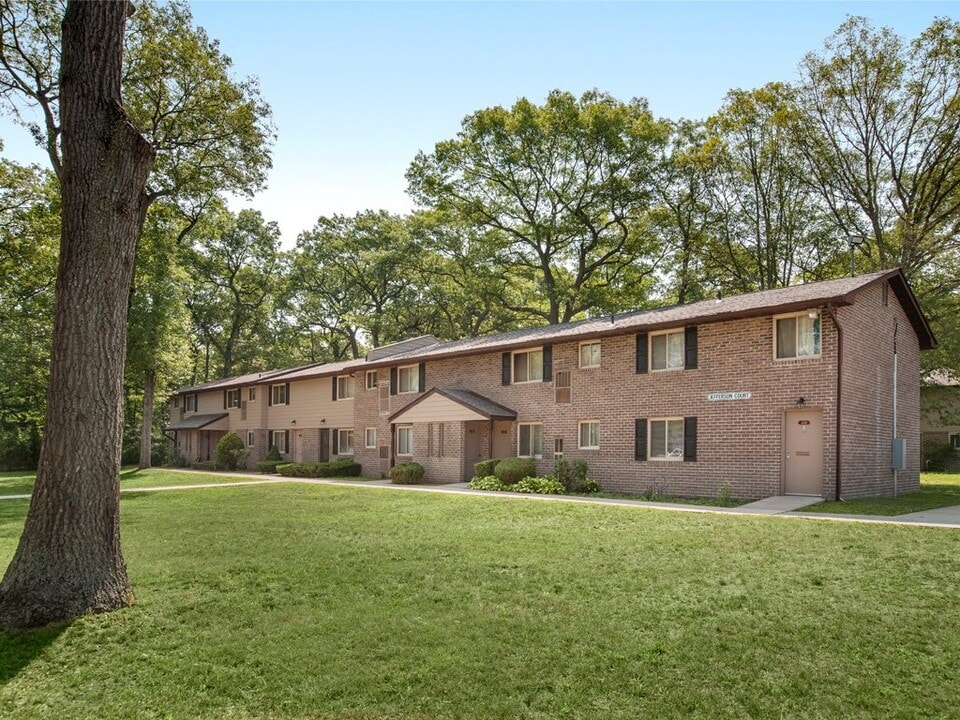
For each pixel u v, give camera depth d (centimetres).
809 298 1672
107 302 757
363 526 1330
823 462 1662
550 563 950
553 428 2306
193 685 559
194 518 1483
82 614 716
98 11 760
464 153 3788
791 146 3098
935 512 1420
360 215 5241
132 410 5184
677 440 1961
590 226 3812
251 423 4056
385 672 574
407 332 5194
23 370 4078
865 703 512
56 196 2512
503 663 589
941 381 3238
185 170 2575
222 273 5459
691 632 658
